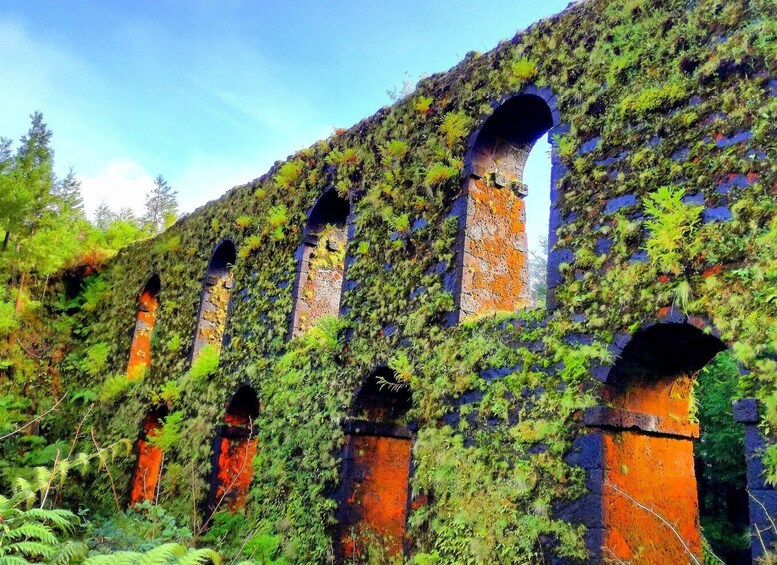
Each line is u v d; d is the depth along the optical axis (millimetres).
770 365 4586
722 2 5898
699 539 5926
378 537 8148
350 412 8367
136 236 21438
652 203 5793
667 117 5996
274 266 11258
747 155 5293
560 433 5730
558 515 5504
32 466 14250
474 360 6801
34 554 6039
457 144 8305
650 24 6434
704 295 5172
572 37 7223
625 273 5809
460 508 6270
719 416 11828
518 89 7672
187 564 4754
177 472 11172
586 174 6523
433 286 7809
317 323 9484
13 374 17000
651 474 5730
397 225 8570
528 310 6594
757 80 5426
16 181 16516
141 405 13453
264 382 10148
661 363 5809
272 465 9250
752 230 5051
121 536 7688
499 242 7992
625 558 5223
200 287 13406
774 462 4348
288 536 8453
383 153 9375
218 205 14008
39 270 17312
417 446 7035
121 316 16594
